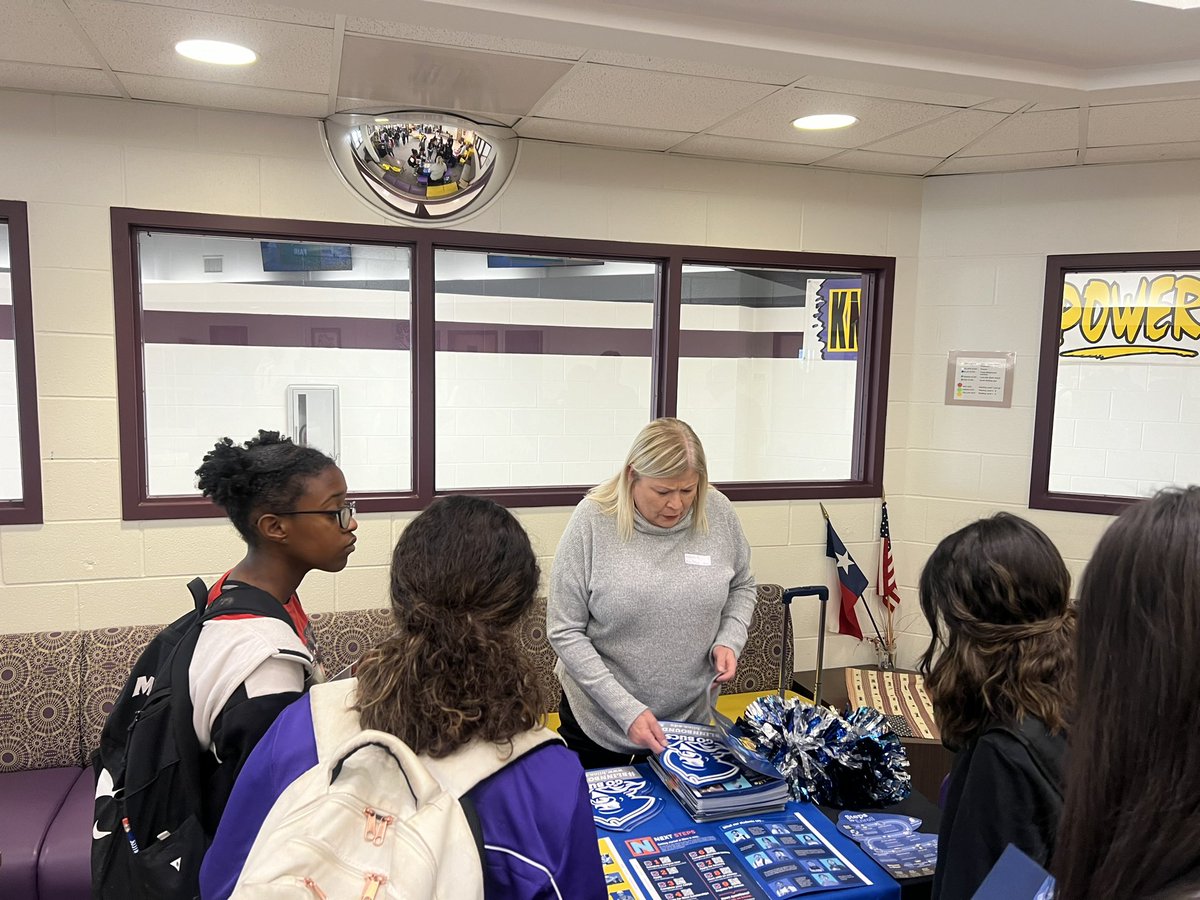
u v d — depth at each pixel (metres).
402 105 2.55
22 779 2.35
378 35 1.94
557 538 3.13
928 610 1.19
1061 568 1.08
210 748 1.11
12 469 2.61
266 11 1.80
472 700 0.84
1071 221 3.17
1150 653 0.48
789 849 1.35
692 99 2.40
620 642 1.86
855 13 1.90
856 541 3.48
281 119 2.66
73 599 2.62
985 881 0.79
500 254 3.06
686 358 3.33
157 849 1.08
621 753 1.82
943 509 3.44
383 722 0.84
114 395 2.60
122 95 2.48
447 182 2.77
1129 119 2.50
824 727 1.63
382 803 0.77
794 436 3.49
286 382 2.89
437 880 0.72
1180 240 3.05
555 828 0.82
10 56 2.13
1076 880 0.52
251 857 0.75
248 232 2.68
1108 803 0.50
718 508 2.02
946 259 3.37
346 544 1.36
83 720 2.45
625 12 1.88
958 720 1.10
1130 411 3.21
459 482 3.16
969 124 2.60
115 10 1.81
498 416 3.17
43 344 2.52
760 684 3.08
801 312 3.44
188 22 1.87
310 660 1.19
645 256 3.12
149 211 2.57
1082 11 1.87
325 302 2.89
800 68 2.10
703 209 3.16
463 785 0.81
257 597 1.22
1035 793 0.99
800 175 3.25
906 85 2.22
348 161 2.70
